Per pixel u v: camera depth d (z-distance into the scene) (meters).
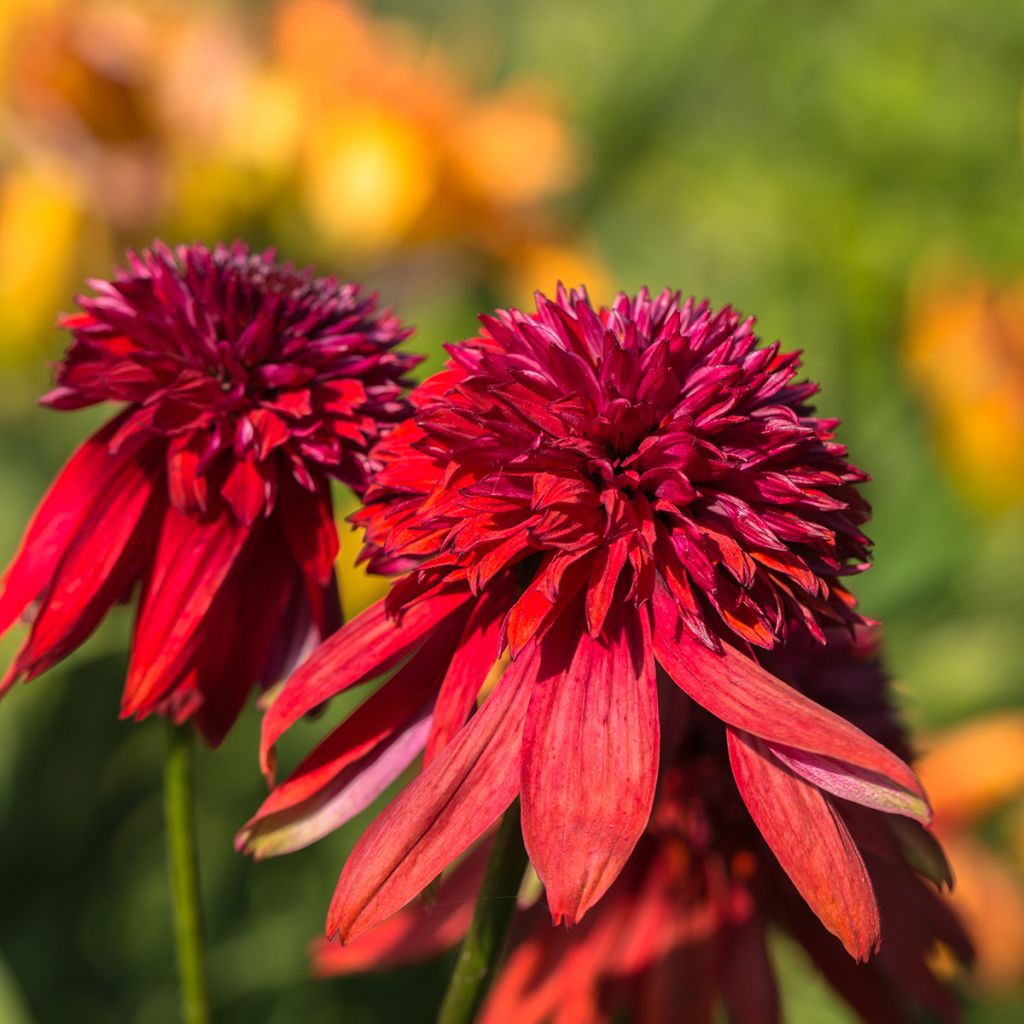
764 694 0.28
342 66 0.60
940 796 0.44
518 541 0.29
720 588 0.29
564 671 0.29
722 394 0.29
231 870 0.57
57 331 0.59
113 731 0.60
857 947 0.27
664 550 0.29
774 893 0.36
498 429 0.29
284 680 0.33
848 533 0.30
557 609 0.29
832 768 0.28
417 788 0.28
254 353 0.33
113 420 0.34
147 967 0.58
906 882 0.35
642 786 0.28
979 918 0.44
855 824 0.30
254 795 0.57
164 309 0.34
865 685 0.34
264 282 0.34
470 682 0.29
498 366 0.29
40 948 0.57
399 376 0.34
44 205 0.58
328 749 0.30
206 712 0.32
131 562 0.33
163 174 0.58
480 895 0.30
